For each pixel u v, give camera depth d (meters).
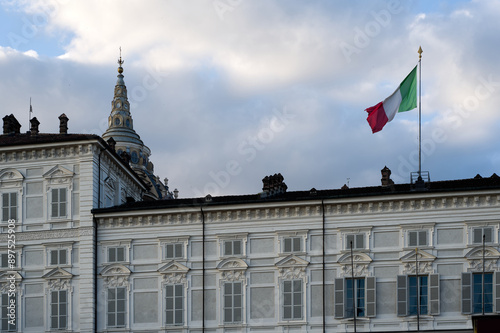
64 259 80.75
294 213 78.25
